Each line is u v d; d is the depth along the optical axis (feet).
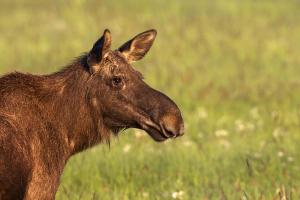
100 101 88.84
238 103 179.22
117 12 319.27
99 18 304.71
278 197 104.47
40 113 87.76
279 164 126.11
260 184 118.62
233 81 200.85
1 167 81.20
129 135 145.07
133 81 88.84
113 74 88.33
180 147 140.67
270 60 234.99
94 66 88.38
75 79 89.40
